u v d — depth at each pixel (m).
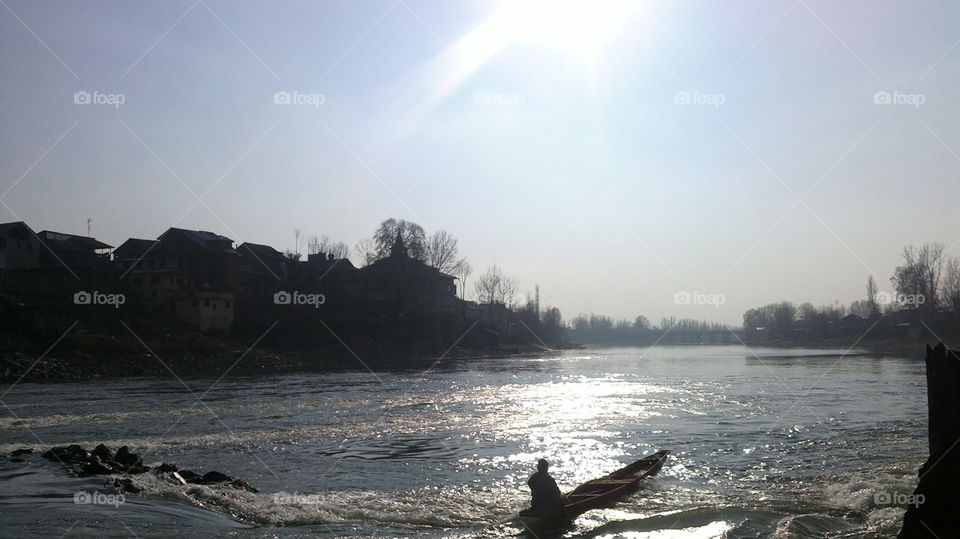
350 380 58.62
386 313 112.81
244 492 17.75
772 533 14.84
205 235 97.88
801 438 27.20
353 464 22.58
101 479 18.31
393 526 15.31
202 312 83.50
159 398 42.16
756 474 20.77
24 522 14.02
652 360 103.38
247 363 74.75
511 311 156.75
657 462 21.52
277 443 26.39
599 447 25.64
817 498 17.77
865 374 62.97
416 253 118.75
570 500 17.00
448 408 37.56
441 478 20.48
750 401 40.84
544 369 77.69
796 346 177.25
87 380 56.94
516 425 31.22
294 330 94.62
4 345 60.81
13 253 80.88
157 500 16.22
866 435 27.72
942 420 11.90
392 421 32.34
